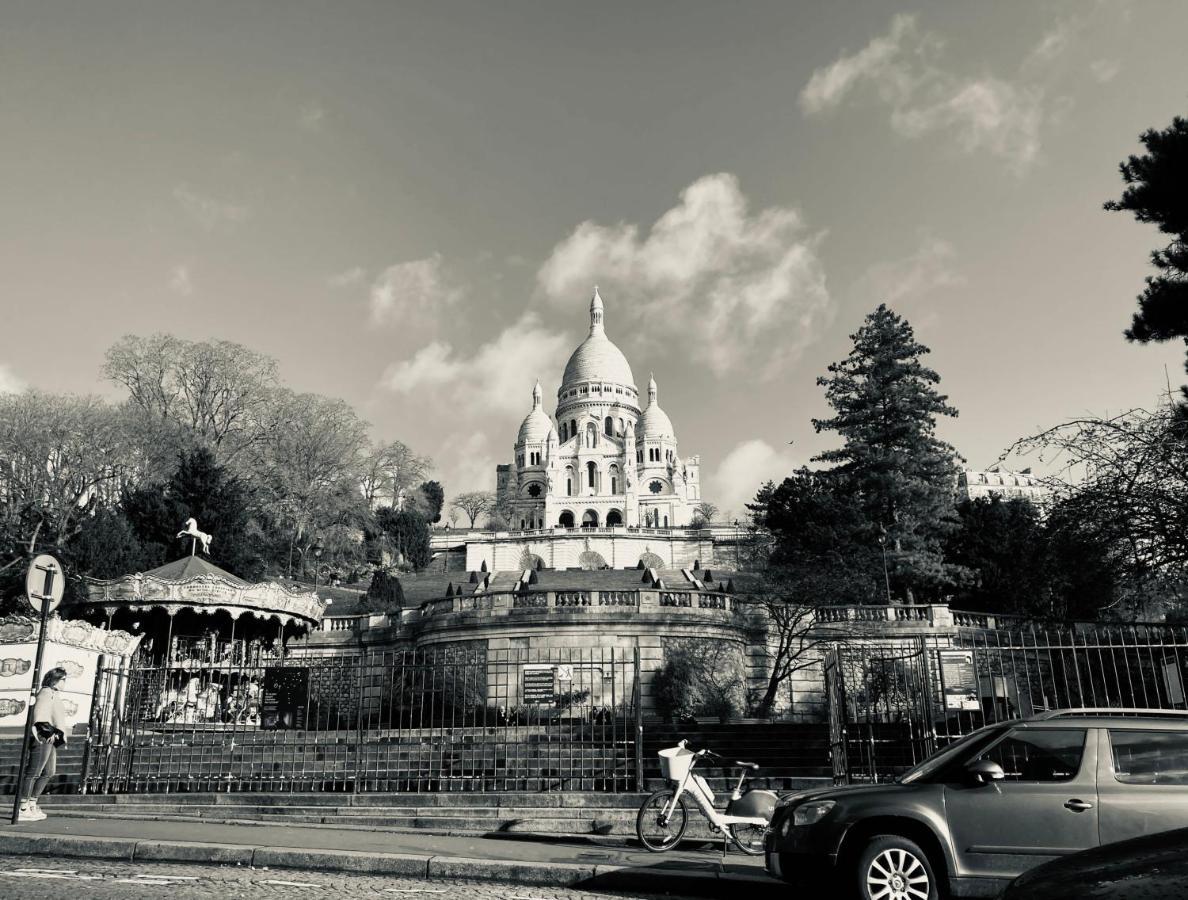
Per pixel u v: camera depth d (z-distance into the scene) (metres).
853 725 23.56
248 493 76.69
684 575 66.88
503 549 109.88
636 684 19.05
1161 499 18.69
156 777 19.53
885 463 51.44
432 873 11.38
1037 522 21.17
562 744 23.16
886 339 54.34
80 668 23.41
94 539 51.75
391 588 70.88
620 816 16.91
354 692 31.59
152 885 9.78
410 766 21.25
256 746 22.44
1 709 22.34
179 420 77.19
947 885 9.33
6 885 9.45
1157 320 21.59
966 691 23.73
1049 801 9.42
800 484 60.03
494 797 18.05
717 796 18.78
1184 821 9.22
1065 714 10.05
